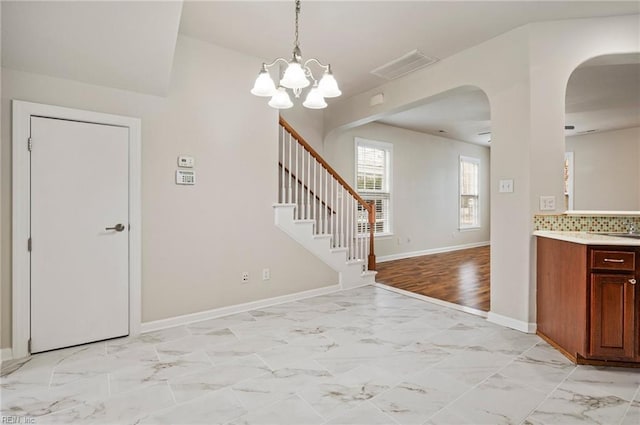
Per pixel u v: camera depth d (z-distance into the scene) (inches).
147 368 87.7
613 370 87.3
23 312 94.3
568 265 95.5
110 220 107.0
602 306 87.7
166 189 117.6
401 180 269.1
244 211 136.2
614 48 108.2
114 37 89.1
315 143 207.8
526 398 74.2
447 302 148.7
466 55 131.8
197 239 124.6
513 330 115.2
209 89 127.0
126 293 109.9
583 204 279.7
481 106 204.8
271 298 144.6
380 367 88.4
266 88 84.9
